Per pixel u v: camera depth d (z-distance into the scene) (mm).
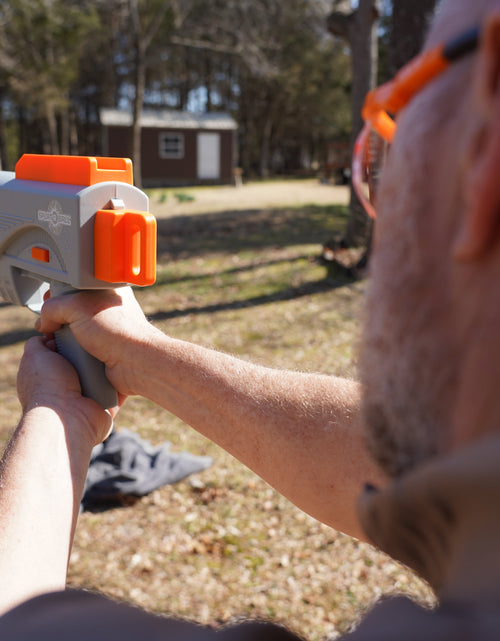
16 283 1156
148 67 29750
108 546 3307
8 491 689
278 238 10820
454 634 220
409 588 2930
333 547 3287
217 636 341
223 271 8625
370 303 339
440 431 280
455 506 244
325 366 5398
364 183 516
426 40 329
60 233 984
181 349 940
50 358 954
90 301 972
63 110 26625
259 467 876
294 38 27297
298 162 37938
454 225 271
